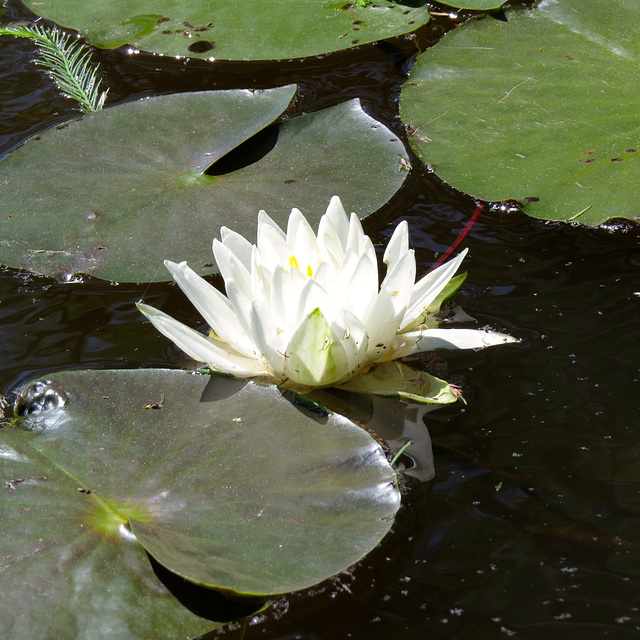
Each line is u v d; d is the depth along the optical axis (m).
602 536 2.20
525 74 2.36
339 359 2.22
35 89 2.40
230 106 2.36
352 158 2.33
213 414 2.22
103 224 2.29
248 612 2.18
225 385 2.23
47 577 2.18
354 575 2.19
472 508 2.20
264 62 2.42
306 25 2.42
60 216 2.30
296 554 2.18
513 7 2.40
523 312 2.26
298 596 2.19
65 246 2.29
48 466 2.21
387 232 2.30
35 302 2.27
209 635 2.18
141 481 2.20
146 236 2.29
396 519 2.20
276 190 2.31
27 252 2.28
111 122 2.35
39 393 2.22
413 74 2.37
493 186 2.30
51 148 2.33
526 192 2.29
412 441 2.22
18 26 2.45
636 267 2.27
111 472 2.20
